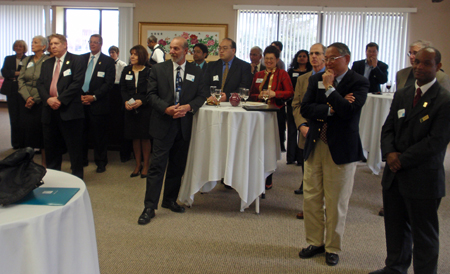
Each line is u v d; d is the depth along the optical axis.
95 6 8.81
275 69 3.64
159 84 2.83
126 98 4.07
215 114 2.87
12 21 9.09
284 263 2.27
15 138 5.40
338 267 2.23
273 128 3.05
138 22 8.76
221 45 3.73
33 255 1.11
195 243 2.51
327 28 8.38
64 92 3.47
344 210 2.21
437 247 1.82
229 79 3.81
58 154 3.76
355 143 2.13
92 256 1.36
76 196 1.31
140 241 2.51
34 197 1.28
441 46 8.20
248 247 2.48
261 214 3.11
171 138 2.88
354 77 2.10
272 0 8.46
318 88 2.17
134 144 4.17
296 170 4.66
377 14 8.24
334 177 2.16
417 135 1.80
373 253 2.43
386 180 1.97
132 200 3.35
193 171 3.00
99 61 4.35
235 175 2.95
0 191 1.19
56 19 8.99
